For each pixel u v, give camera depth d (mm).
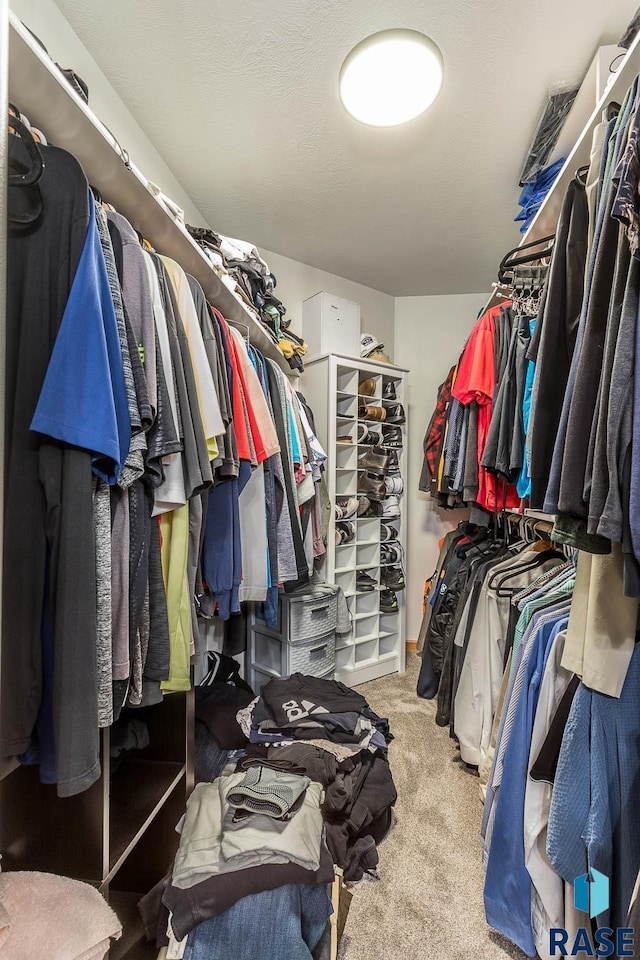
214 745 1535
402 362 3229
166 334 890
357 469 2666
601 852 852
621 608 853
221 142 1730
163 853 1189
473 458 1886
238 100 1531
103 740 833
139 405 760
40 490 617
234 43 1325
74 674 611
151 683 857
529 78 1423
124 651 754
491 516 2250
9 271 627
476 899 1229
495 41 1308
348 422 2660
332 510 2482
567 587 1335
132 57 1373
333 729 1577
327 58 1374
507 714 1183
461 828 1491
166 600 918
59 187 665
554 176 1612
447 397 2617
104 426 633
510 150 1752
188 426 931
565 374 920
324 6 1215
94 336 644
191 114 1593
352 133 1678
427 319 3205
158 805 1066
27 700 598
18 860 841
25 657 598
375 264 2738
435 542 3170
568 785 896
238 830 981
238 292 1675
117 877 1197
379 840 1437
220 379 1176
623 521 623
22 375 620
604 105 902
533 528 1748
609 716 886
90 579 631
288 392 1833
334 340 2607
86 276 654
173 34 1297
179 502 885
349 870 1241
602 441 664
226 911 864
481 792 1562
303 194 2047
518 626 1289
